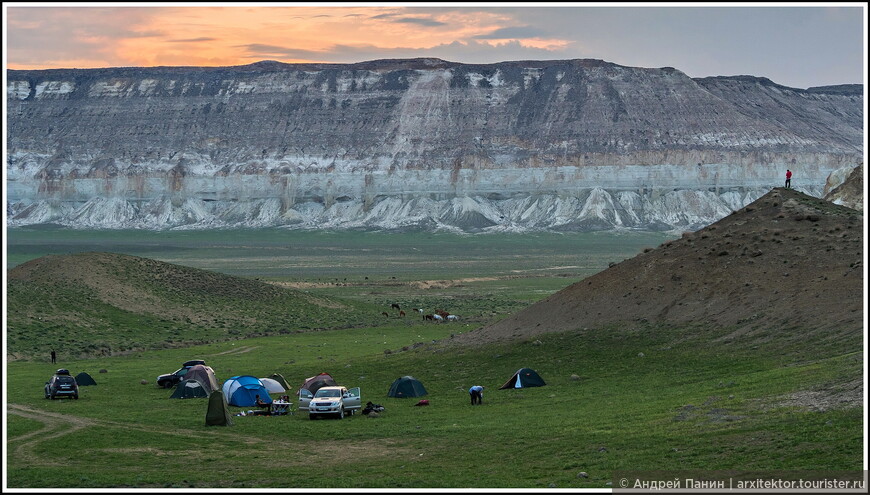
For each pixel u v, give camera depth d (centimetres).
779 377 4756
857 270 6322
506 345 7062
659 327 6612
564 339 6844
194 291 12962
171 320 11581
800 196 7994
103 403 5975
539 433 4362
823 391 4206
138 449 4434
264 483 3662
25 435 4794
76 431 4872
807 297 6219
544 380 5962
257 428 4956
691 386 5116
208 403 5562
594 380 5784
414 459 4066
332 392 5338
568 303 7525
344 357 8450
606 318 7031
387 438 4559
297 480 3700
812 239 7075
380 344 9775
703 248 7481
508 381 5906
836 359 4856
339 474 3812
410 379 5925
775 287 6538
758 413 4088
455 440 4397
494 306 15400
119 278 12588
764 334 5928
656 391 5150
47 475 3875
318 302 13850
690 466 3503
